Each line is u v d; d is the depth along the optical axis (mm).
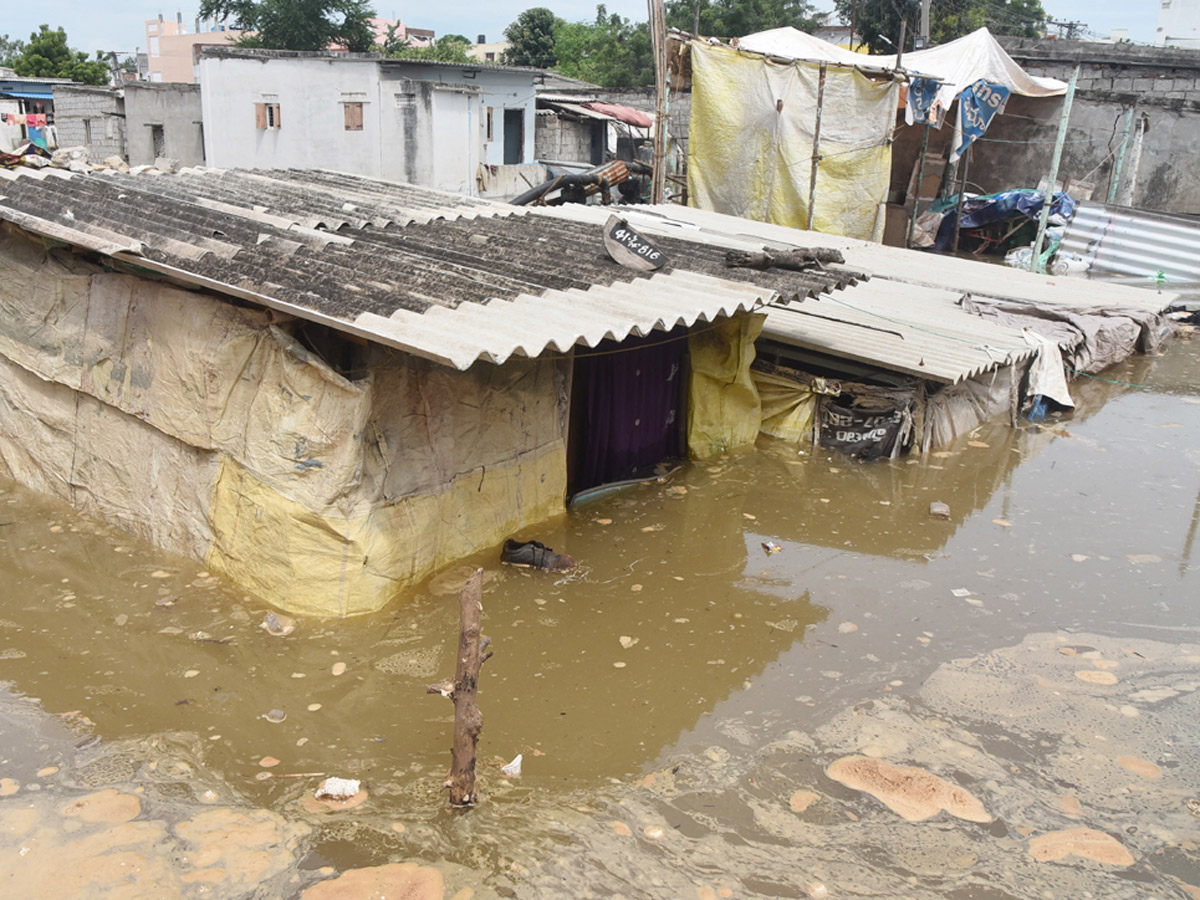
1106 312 12070
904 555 6570
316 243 6594
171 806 3910
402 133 22203
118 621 5312
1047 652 5332
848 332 9180
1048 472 8258
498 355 4770
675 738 4492
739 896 3525
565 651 5227
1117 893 3598
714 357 8203
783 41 18984
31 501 6852
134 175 9297
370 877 3547
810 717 4676
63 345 6508
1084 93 19875
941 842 3848
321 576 5332
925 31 23406
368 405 5121
